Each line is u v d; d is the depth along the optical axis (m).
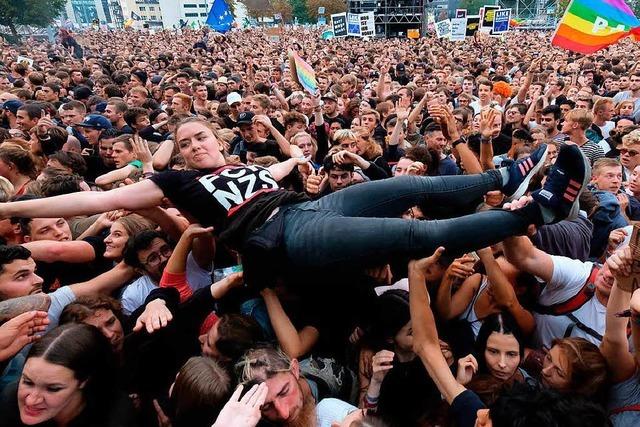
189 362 2.05
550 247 2.92
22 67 11.98
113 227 3.17
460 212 2.80
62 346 1.90
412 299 2.15
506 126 6.88
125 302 2.91
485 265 2.51
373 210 2.37
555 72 13.55
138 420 2.24
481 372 2.46
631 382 2.08
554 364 2.13
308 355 2.59
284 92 10.70
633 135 4.66
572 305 2.51
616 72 12.26
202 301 2.51
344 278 2.24
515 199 2.45
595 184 4.07
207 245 2.92
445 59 16.81
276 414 1.98
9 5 48.94
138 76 11.73
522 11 63.12
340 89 9.43
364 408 2.20
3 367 2.17
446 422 2.13
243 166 2.59
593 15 8.35
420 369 2.32
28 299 2.24
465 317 2.71
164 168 3.44
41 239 3.13
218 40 27.31
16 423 1.93
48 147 5.07
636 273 1.88
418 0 34.44
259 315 2.66
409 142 6.58
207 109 8.44
